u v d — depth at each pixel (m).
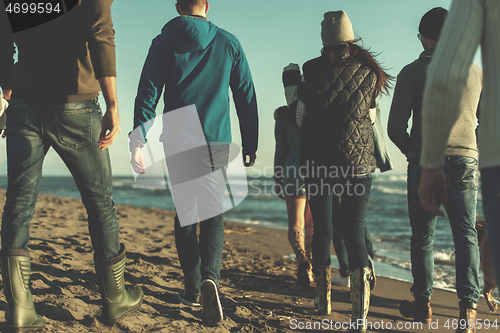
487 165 1.10
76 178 1.85
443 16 2.26
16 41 1.75
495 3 1.08
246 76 2.34
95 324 1.92
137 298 2.20
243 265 4.02
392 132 2.40
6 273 1.67
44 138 1.76
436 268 4.48
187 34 2.15
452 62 1.04
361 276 2.16
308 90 2.33
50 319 1.91
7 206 1.75
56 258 3.04
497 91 1.08
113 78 1.74
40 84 1.73
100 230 1.92
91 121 1.82
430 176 1.12
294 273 3.82
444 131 1.07
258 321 2.31
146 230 6.41
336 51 2.31
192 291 2.39
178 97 2.18
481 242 2.88
